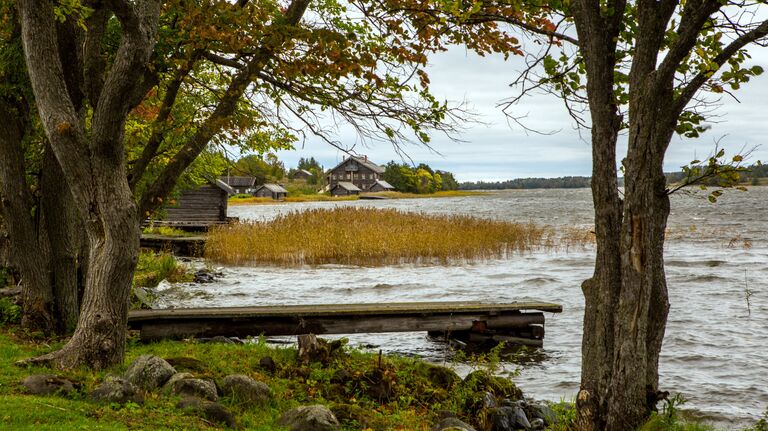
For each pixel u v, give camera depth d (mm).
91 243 8742
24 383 7293
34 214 11555
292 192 186375
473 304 14906
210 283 23938
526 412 9516
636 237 6762
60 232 11234
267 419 7613
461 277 26188
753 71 7102
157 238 32969
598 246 7262
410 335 16031
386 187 188625
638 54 6707
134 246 8719
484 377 10375
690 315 18203
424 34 9742
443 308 14336
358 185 190000
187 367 9094
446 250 32344
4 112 10641
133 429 6281
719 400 11148
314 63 9984
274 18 10688
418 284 24328
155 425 6512
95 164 8500
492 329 14734
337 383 9508
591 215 73500
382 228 34125
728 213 73312
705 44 7445
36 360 8398
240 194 159375
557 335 15992
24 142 11445
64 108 8414
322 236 31969
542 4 8234
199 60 12055
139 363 8094
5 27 10492
